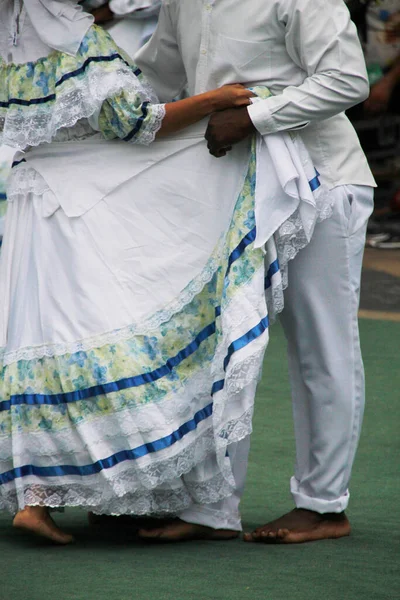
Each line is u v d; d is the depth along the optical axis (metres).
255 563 9.81
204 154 10.23
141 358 9.95
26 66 10.23
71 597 8.89
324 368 10.44
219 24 10.09
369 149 31.00
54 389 9.98
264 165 9.99
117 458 9.93
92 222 10.15
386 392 16.66
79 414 9.91
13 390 10.05
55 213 10.23
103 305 10.02
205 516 10.48
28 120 10.21
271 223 9.90
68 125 10.03
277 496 12.06
